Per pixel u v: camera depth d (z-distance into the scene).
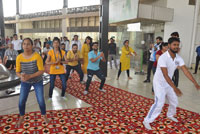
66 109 3.59
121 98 4.35
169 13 9.21
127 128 2.88
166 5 9.48
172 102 2.93
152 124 3.03
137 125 2.98
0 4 11.00
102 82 4.79
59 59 3.91
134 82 6.09
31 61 2.56
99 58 4.47
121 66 6.31
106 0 6.32
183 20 9.57
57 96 4.39
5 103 3.29
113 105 3.88
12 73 4.77
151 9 8.55
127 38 9.47
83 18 16.59
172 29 9.57
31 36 22.58
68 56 5.09
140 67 8.62
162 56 2.56
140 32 8.55
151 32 10.38
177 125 3.01
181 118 3.28
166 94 2.89
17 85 4.14
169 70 2.61
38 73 2.58
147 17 8.48
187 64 9.92
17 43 8.56
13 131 2.67
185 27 9.63
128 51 6.25
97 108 3.68
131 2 8.34
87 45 5.97
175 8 9.41
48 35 20.36
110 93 4.74
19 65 2.61
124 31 9.74
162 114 3.43
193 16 9.59
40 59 2.63
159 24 10.09
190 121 3.16
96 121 3.09
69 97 4.34
